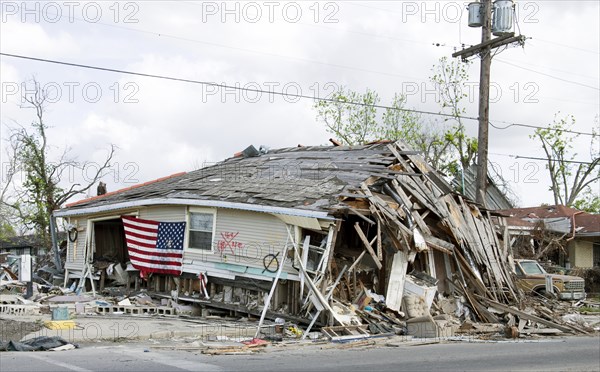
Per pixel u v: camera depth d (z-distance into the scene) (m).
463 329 15.62
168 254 19.25
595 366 9.99
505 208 33.38
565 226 34.47
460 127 39.38
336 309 15.35
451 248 18.17
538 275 23.58
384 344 13.00
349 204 16.14
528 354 11.38
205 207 18.52
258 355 11.12
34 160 40.84
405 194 17.88
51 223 25.02
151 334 13.45
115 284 21.83
